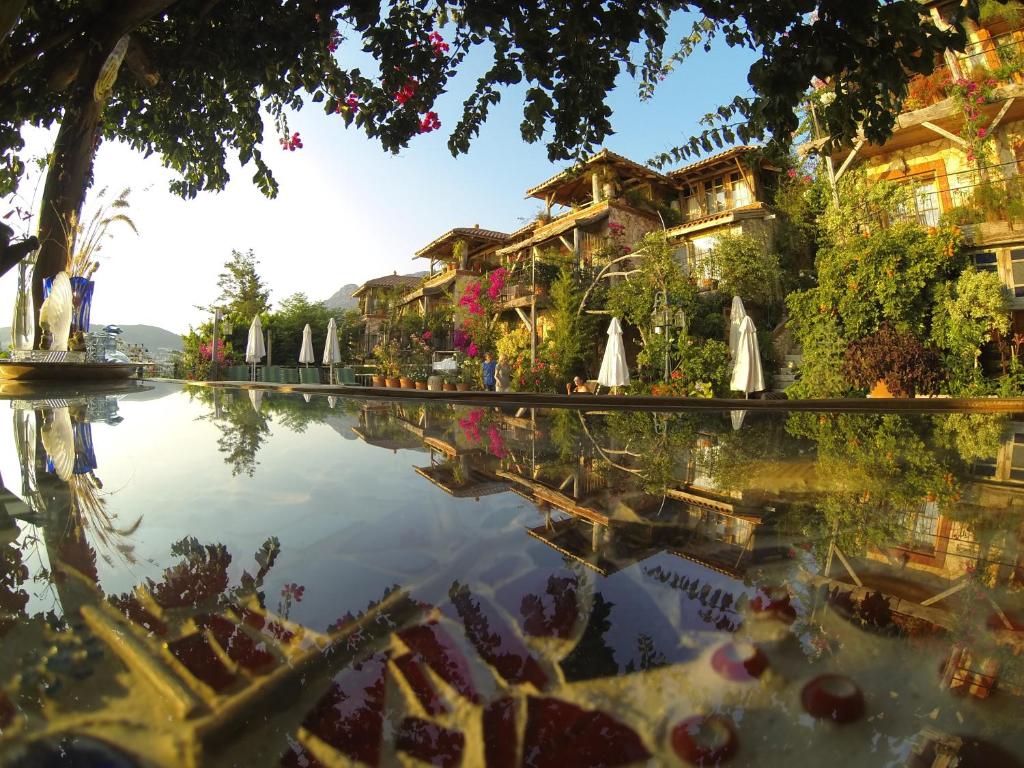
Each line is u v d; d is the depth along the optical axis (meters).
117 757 0.25
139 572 0.53
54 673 0.33
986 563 0.60
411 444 1.60
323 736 0.27
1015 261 9.09
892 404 4.89
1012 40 9.14
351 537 0.66
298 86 3.48
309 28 3.05
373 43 2.99
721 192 15.40
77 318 4.27
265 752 0.26
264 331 20.56
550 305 14.73
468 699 0.31
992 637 0.41
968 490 1.05
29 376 3.78
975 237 9.23
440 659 0.36
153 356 13.56
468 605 0.46
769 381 11.77
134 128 4.64
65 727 0.28
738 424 2.60
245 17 3.18
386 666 0.35
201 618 0.42
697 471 1.22
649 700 0.31
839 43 1.73
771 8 1.78
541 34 2.29
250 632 0.39
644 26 2.20
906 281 9.05
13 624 0.40
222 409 2.61
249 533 0.67
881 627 0.42
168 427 1.84
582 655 0.37
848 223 10.04
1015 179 9.09
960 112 9.56
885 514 0.84
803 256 13.40
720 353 10.72
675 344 11.42
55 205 3.91
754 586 0.52
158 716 0.29
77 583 0.49
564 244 15.98
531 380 12.77
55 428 1.73
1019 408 4.80
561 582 0.52
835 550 0.65
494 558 0.59
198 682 0.32
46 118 4.08
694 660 0.37
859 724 0.29
